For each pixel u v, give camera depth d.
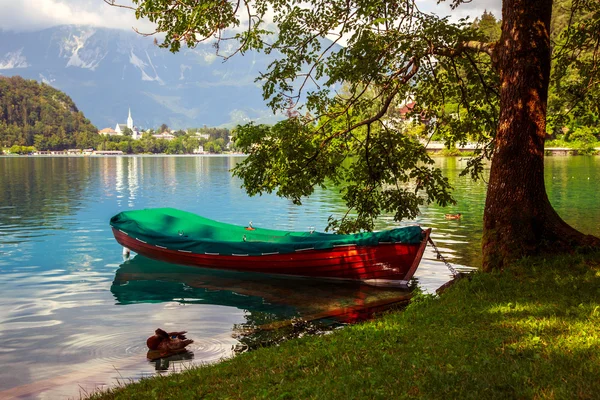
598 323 6.98
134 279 16.33
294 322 11.88
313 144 13.50
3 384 8.70
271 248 16.44
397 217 14.62
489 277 9.91
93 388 8.31
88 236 23.55
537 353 6.13
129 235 19.27
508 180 10.96
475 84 14.58
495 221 11.05
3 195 41.81
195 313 12.83
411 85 14.17
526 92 10.86
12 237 23.20
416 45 12.07
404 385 5.53
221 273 17.25
